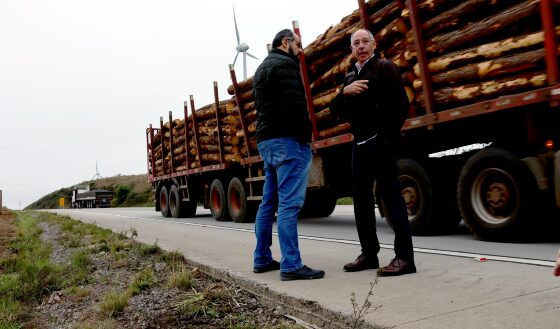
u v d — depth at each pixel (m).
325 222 10.69
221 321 3.20
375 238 4.32
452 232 7.16
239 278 4.11
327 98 8.30
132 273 4.95
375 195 7.59
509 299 3.00
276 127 4.20
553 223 5.75
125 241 7.32
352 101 4.16
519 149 5.76
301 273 3.93
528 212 5.54
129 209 29.48
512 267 4.09
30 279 4.75
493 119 5.95
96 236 8.31
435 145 7.14
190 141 14.83
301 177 4.16
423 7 6.36
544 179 5.41
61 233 9.98
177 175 15.66
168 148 17.05
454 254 4.99
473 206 6.12
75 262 5.58
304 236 7.62
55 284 4.65
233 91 11.64
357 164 4.22
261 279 4.01
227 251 5.91
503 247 5.39
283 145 4.17
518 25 5.43
